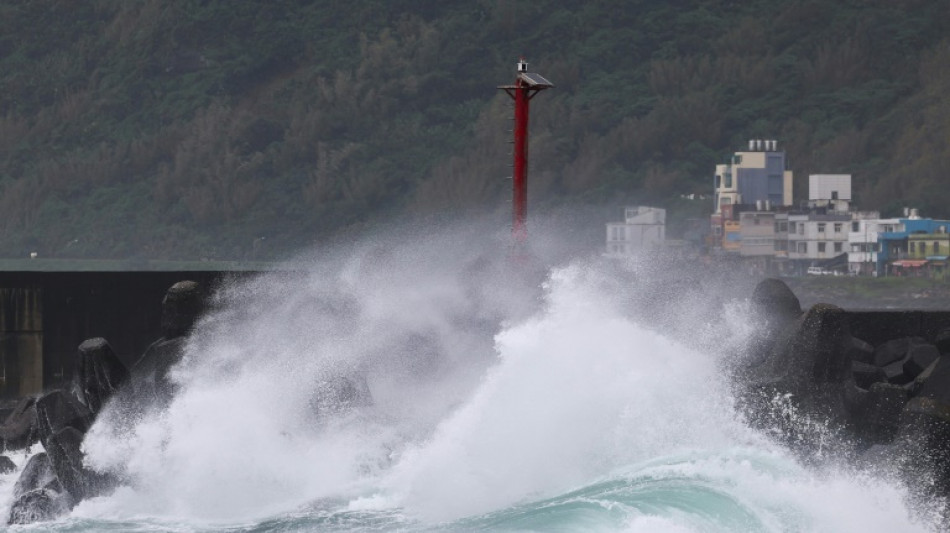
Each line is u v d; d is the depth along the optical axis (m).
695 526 33.31
